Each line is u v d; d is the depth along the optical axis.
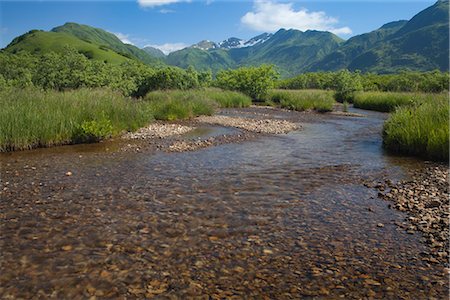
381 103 36.06
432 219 7.17
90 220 7.02
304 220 7.23
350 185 9.70
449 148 12.38
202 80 53.19
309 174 10.80
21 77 42.59
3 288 4.74
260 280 5.01
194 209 7.72
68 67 38.00
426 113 15.66
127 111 20.22
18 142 14.38
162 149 14.67
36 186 9.27
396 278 5.09
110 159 12.70
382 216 7.47
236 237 6.38
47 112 16.05
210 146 15.49
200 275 5.12
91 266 5.32
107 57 123.12
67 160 12.48
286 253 5.81
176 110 26.39
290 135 19.03
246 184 9.64
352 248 6.01
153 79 46.16
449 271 5.26
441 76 53.91
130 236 6.34
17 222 6.88
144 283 4.90
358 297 4.63
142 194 8.67
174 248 5.93
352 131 20.75
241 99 40.50
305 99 37.34
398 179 10.32
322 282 4.97
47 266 5.30
